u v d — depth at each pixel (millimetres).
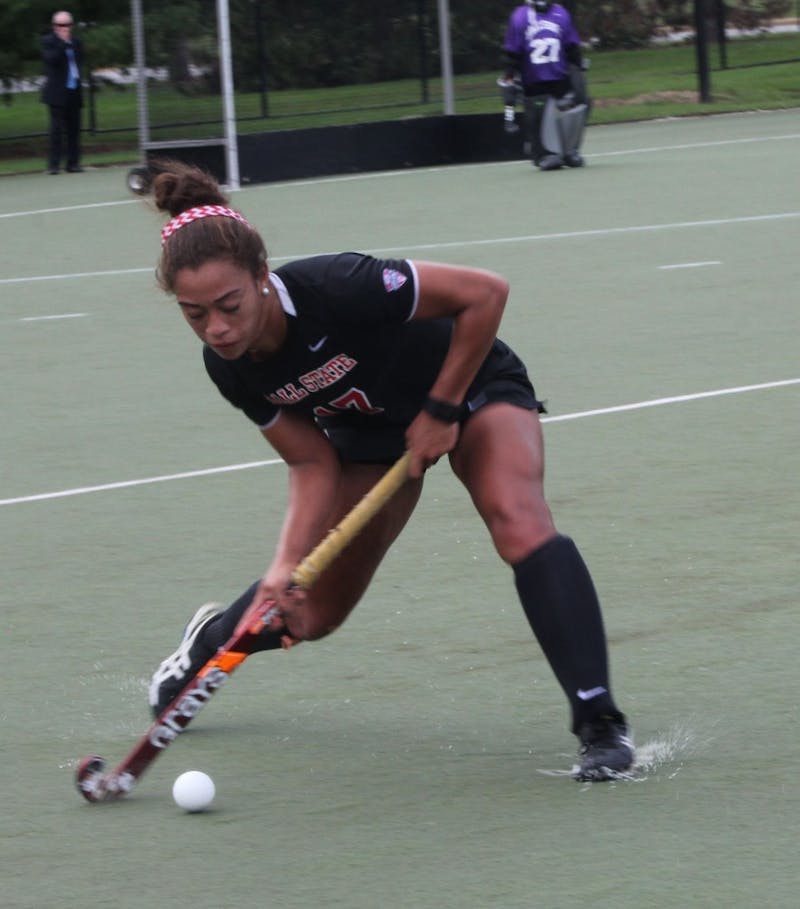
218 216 11570
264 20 72000
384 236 47812
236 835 12039
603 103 88375
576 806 12203
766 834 11500
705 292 36281
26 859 11781
